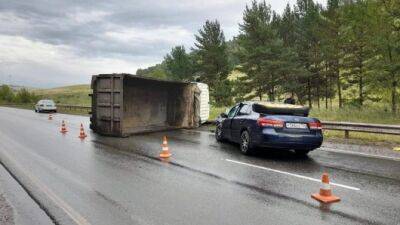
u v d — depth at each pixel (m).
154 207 6.28
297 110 11.51
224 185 7.78
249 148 11.49
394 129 14.33
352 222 5.53
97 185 7.79
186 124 21.19
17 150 12.68
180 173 8.93
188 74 56.66
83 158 11.09
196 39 53.38
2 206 6.40
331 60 40.00
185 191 7.30
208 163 10.24
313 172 9.05
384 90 26.56
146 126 21.42
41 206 6.38
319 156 11.48
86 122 26.78
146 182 8.04
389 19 26.05
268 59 44.03
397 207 6.26
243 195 7.00
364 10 29.42
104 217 5.79
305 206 6.32
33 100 77.50
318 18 41.66
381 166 9.84
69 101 85.12
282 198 6.80
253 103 12.12
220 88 49.84
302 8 55.28
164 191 7.30
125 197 6.89
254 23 44.72
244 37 45.53
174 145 13.91
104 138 16.30
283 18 53.97
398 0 25.69
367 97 35.03
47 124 24.66
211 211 6.05
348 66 36.22
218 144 14.19
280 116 10.99
